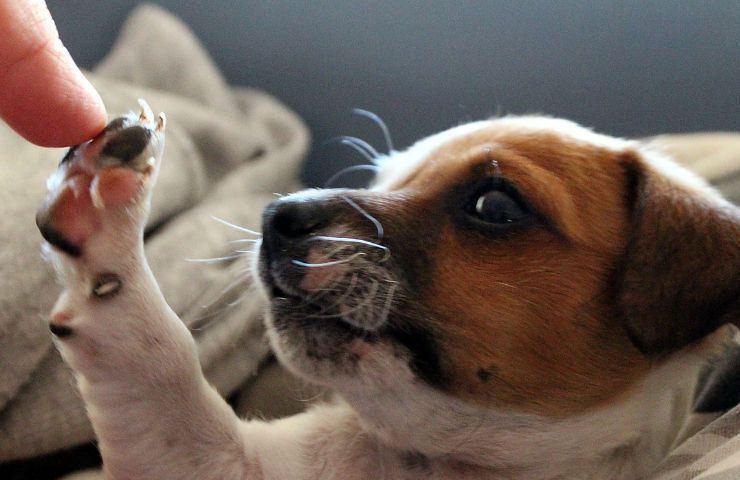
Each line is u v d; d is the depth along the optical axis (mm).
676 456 309
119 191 289
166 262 405
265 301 305
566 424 310
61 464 385
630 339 304
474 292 300
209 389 316
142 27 562
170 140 468
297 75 573
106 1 582
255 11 571
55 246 293
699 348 314
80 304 299
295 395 389
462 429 309
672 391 320
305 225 300
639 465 316
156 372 305
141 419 308
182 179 453
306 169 575
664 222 305
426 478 320
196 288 402
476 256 302
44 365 375
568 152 315
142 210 297
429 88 548
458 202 306
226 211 443
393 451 323
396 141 557
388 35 550
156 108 488
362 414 310
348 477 322
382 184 332
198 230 425
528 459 313
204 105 542
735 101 505
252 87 586
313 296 297
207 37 586
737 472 280
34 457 380
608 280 307
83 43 585
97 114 264
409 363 299
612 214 311
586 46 521
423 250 302
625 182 316
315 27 563
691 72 509
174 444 310
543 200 305
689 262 302
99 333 301
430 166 316
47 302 376
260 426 326
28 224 384
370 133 562
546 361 303
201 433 312
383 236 301
